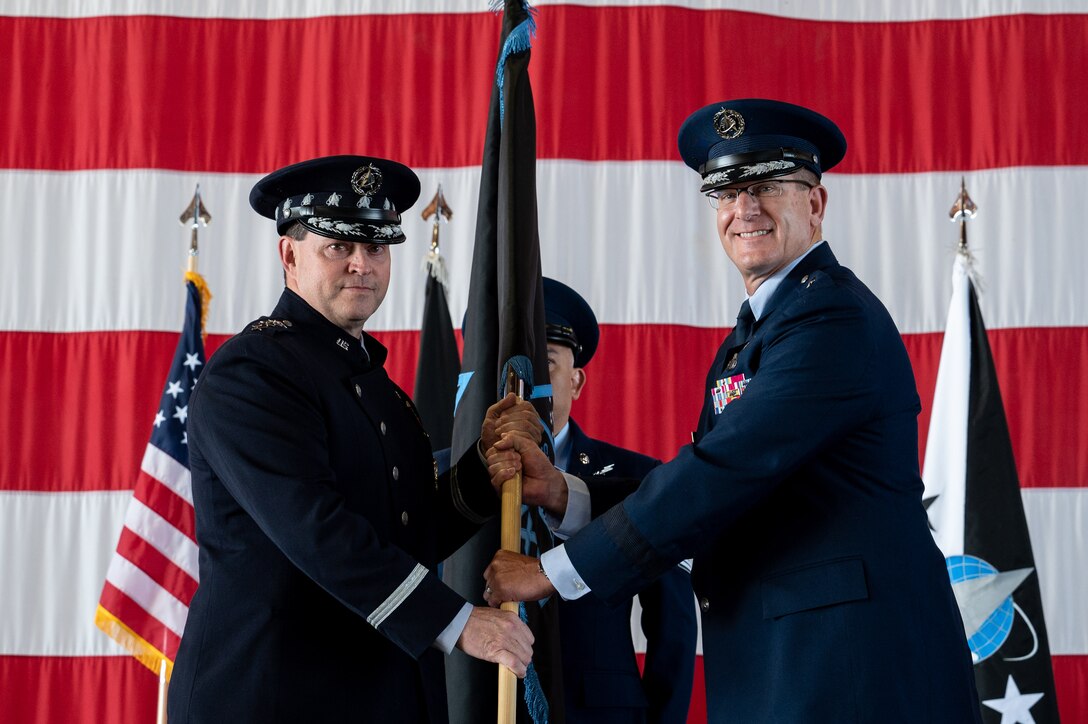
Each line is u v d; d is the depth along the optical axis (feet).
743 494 8.52
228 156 17.85
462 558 10.11
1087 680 16.20
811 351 8.67
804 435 8.52
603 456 12.36
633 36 17.90
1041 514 16.57
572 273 17.44
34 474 17.03
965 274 15.08
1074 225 17.19
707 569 9.05
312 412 8.28
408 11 18.13
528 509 9.76
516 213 9.84
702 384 17.26
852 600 8.30
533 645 9.44
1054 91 17.47
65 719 16.55
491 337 10.16
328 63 18.03
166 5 18.13
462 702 10.03
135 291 17.47
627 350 17.29
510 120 9.98
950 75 17.71
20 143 17.75
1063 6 17.65
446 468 12.19
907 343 17.21
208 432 8.25
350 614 8.21
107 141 17.80
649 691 11.76
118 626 14.69
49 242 17.58
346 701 7.97
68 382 17.26
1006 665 13.93
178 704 7.99
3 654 16.63
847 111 17.80
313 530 7.86
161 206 17.66
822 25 17.98
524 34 10.09
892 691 8.16
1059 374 16.87
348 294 8.87
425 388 15.90
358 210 8.91
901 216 17.48
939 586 8.63
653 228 17.52
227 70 18.06
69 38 18.04
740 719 8.49
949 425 14.71
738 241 9.48
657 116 17.72
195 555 14.94
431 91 17.97
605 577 8.76
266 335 8.54
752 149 9.43
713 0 17.99
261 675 7.86
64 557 16.88
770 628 8.50
